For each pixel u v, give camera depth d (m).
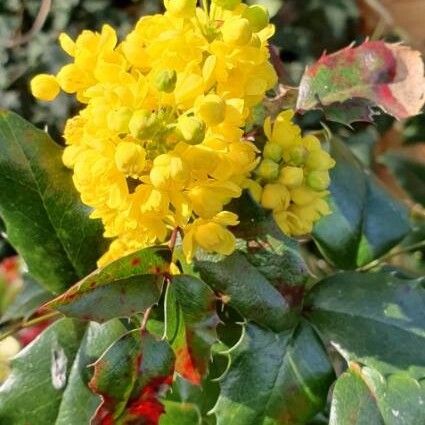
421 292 0.19
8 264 0.44
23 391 0.19
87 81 0.17
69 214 0.20
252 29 0.17
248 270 0.18
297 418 0.19
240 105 0.16
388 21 0.50
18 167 0.19
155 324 0.19
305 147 0.18
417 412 0.18
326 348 0.19
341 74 0.20
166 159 0.16
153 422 0.18
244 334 0.19
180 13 0.17
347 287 0.20
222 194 0.17
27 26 0.54
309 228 0.19
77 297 0.17
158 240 0.18
